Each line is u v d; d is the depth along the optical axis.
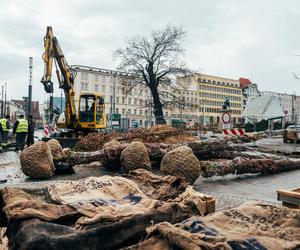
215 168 9.70
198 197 4.41
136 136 14.84
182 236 2.79
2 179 9.46
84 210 3.81
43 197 4.47
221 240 2.78
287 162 11.70
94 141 15.02
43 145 9.87
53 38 21.70
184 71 46.31
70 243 3.05
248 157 11.71
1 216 4.16
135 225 3.50
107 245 3.25
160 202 4.19
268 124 33.00
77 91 94.31
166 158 8.52
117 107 100.06
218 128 35.84
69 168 10.69
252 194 7.99
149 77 46.28
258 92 144.50
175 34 46.06
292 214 3.49
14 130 18.91
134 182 5.38
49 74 21.06
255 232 3.15
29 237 3.01
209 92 125.50
